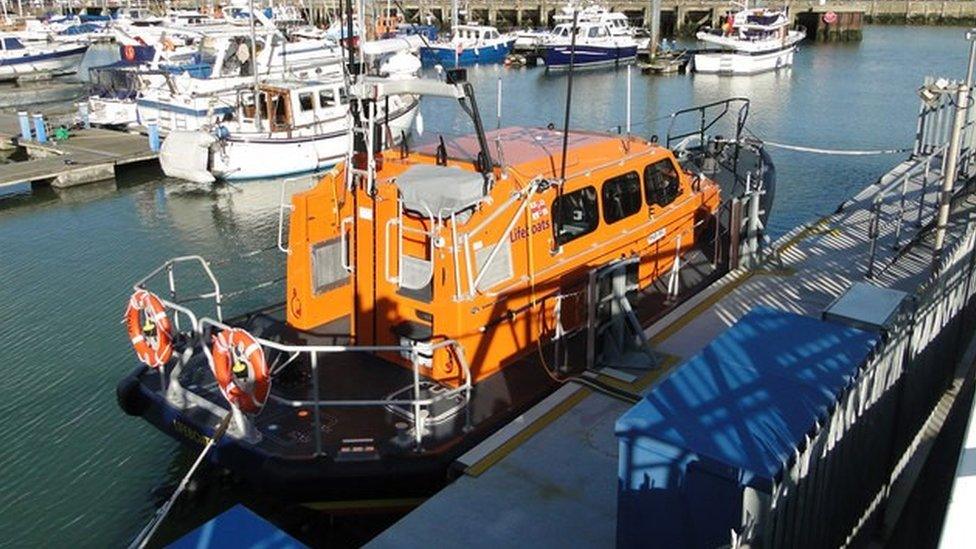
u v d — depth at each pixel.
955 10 56.03
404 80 6.50
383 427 6.22
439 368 6.62
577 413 6.39
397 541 5.09
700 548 4.16
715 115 27.98
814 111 28.27
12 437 8.89
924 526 5.83
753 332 5.23
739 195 10.02
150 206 19.30
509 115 29.45
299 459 5.83
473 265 6.48
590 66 41.41
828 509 4.74
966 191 11.60
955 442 6.80
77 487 7.95
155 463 8.34
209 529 3.95
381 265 6.94
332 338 7.52
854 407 4.80
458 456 6.01
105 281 13.98
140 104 24.97
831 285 8.77
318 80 22.48
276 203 19.48
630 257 7.66
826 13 49.59
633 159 8.12
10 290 13.50
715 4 53.59
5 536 7.25
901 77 35.50
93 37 50.69
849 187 18.73
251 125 21.52
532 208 6.87
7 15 56.03
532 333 7.09
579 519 5.26
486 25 59.56
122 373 10.41
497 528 5.20
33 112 29.78
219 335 6.13
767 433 4.11
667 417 4.29
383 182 6.84
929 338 6.51
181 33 27.95
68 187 20.66
